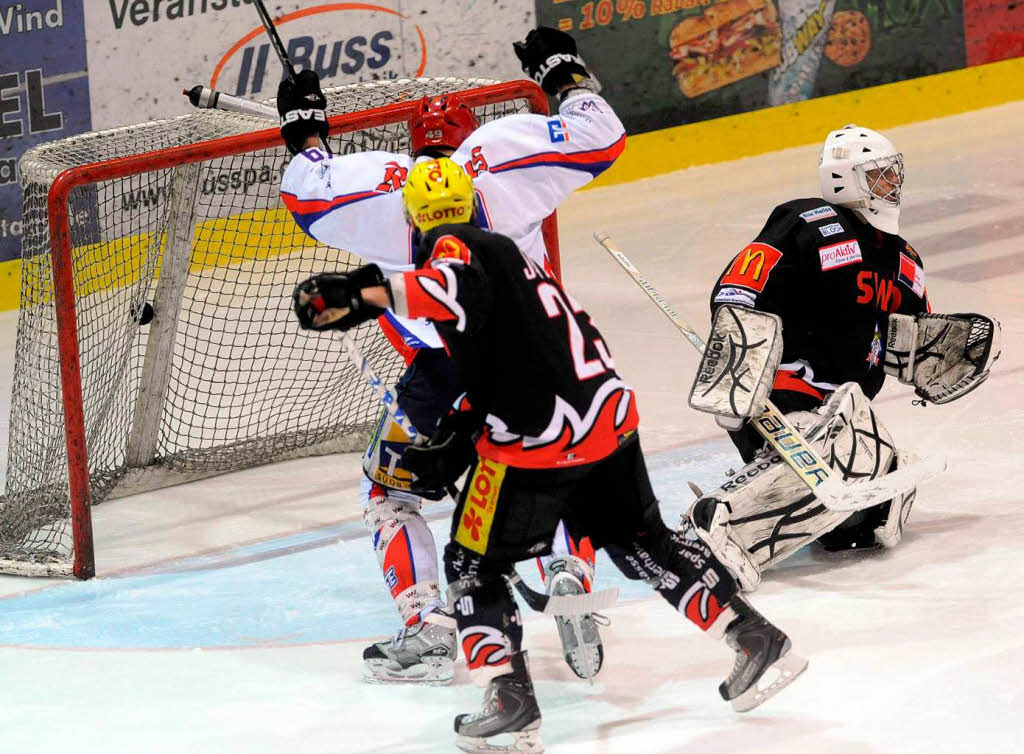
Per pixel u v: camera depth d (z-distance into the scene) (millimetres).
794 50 37375
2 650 14328
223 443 21734
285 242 29266
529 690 10672
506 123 13703
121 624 15023
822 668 11992
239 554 17406
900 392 20906
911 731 10555
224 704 12445
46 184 16781
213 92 17656
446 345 10320
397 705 12227
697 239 31156
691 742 10820
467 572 10812
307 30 35594
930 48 38188
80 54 34688
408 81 21531
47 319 18875
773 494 14133
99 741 11719
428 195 10547
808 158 36562
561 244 32375
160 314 20266
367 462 13398
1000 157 34438
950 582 13805
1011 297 24953
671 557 10875
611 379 10570
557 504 10609
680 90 37062
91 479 20328
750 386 13867
